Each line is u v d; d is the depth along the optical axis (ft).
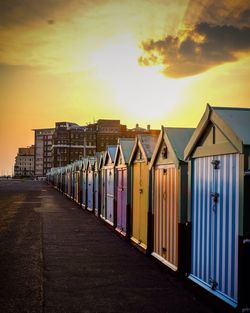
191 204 26.13
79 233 49.85
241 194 19.65
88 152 496.23
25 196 137.28
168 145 30.40
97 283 27.12
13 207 89.35
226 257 21.25
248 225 19.62
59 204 101.09
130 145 47.75
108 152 57.21
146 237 36.96
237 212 20.12
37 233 49.49
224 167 21.70
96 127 497.87
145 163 37.63
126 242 43.27
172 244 29.81
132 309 22.16
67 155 496.23
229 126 20.63
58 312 21.48
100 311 21.75
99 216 66.49
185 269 27.30
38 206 92.99
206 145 23.89
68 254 36.70
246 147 19.49
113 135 476.54
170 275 29.25
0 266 31.81
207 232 23.70
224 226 21.56
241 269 19.52
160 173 32.89
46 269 30.89
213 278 22.72
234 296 20.31
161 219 32.50
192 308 22.43
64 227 55.47
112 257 35.45
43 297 23.99
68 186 133.28
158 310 22.06
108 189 57.67
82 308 22.16
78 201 98.63
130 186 43.62
